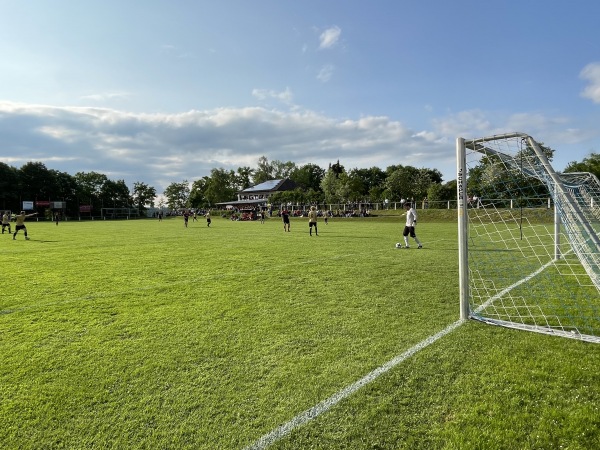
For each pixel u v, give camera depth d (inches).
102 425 117.8
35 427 117.1
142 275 377.7
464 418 117.9
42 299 281.6
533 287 294.5
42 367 160.1
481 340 183.8
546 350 169.8
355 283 322.7
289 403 128.8
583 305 242.5
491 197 269.1
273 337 192.4
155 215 3971.5
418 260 452.1
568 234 330.6
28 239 884.6
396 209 1990.7
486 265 404.8
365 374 148.9
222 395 135.0
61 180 3649.1
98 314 240.1
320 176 4677.7
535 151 224.1
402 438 109.3
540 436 108.7
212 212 3095.5
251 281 339.6
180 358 167.6
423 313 230.5
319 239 779.4
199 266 431.5
